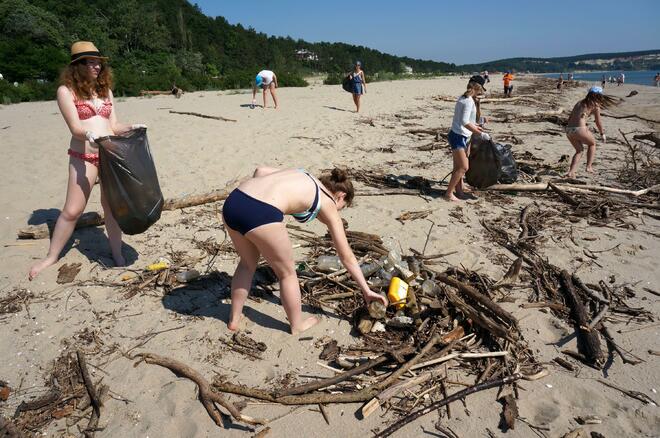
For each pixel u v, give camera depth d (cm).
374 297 324
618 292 402
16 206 579
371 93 2242
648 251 480
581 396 287
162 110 1475
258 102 1756
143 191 386
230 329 346
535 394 289
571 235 516
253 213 280
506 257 466
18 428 259
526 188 660
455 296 357
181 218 561
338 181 313
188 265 441
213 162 805
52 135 994
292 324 339
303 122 1238
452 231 530
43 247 470
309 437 257
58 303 379
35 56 2962
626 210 593
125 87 2414
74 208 411
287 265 309
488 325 329
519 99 2022
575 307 369
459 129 585
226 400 271
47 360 314
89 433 257
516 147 993
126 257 459
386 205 617
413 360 303
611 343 333
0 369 305
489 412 274
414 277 380
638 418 269
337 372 305
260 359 318
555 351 329
